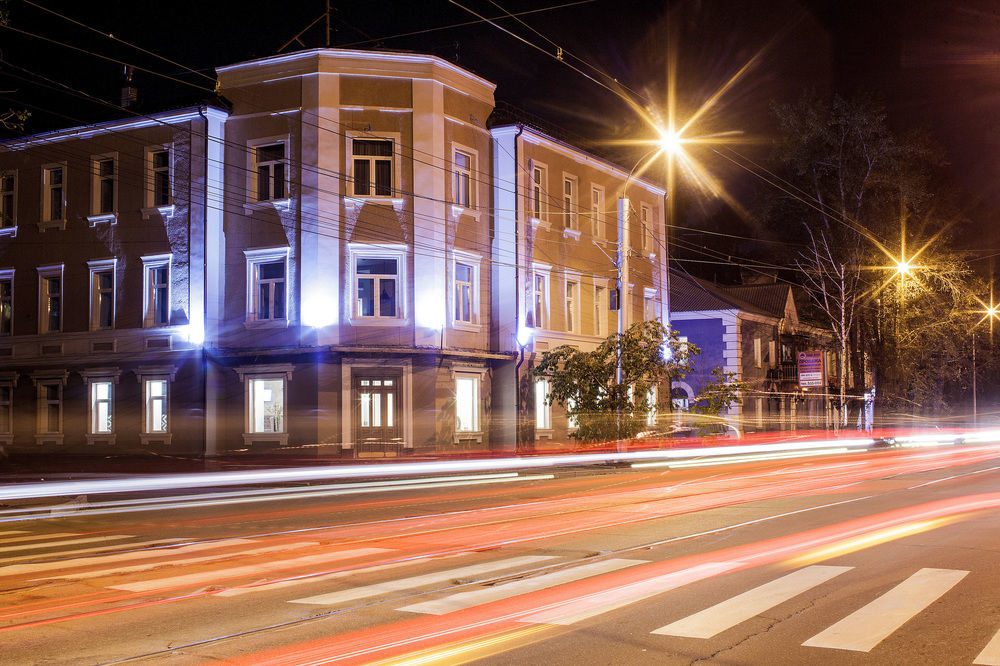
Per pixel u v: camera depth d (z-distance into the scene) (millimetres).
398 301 29844
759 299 55875
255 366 29656
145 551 11547
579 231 36812
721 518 14039
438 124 30547
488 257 32844
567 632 6742
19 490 19953
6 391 33844
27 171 34031
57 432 32594
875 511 14594
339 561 10508
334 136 29641
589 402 30625
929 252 48188
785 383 53969
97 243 32500
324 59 29734
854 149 45688
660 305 42469
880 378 49625
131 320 31641
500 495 19344
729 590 8219
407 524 14133
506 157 33000
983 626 6723
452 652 6227
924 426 57344
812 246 48781
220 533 13383
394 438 29172
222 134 30938
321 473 24062
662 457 31797
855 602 7609
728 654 6059
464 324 31500
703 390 36562
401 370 29453
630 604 7707
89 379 32188
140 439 30922
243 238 30453
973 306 51875
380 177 30203
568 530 12922
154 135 31609
